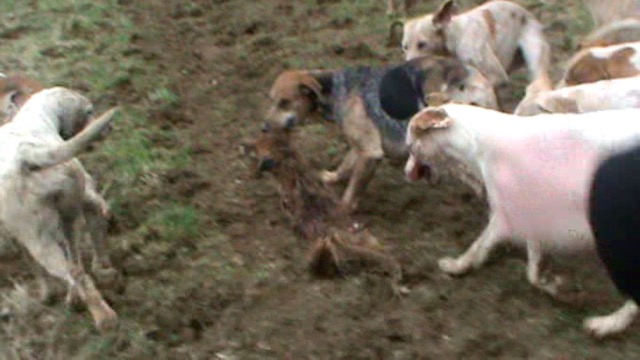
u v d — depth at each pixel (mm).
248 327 7828
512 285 7938
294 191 8008
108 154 8883
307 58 9742
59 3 10539
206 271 8125
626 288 3797
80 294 7789
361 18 10164
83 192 7703
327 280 8016
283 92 8266
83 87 9531
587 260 7750
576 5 10102
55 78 9641
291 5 10352
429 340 7711
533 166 7570
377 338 7734
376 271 7996
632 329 7660
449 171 7965
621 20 8938
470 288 7938
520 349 7637
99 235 7984
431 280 7992
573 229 7535
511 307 7828
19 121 7750
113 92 9477
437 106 7973
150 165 8797
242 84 9523
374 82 8289
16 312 7996
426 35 8828
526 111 8039
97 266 8055
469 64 8734
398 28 9828
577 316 7762
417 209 8438
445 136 7820
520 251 8062
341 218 8023
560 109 7922
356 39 9930
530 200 7602
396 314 7840
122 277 8086
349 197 8383
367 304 7887
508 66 9016
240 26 10125
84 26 10203
